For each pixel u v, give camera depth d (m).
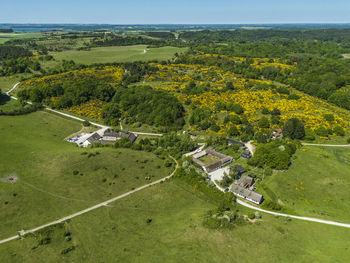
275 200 85.94
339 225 72.44
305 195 87.50
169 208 81.25
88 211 77.06
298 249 61.22
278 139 123.88
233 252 60.00
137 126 149.12
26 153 106.19
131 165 103.81
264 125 138.12
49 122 148.38
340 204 82.50
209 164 105.50
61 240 65.12
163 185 93.19
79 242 64.50
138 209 79.75
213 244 62.50
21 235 66.19
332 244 62.94
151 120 150.75
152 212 78.69
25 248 62.00
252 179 94.38
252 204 84.06
